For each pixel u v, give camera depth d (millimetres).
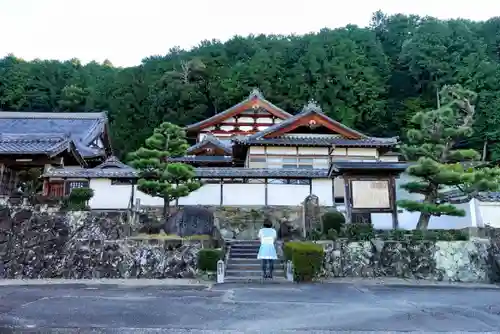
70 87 57906
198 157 31203
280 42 66875
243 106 39312
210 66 58719
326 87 54250
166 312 6250
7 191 17109
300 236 17609
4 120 36750
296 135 27484
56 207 14359
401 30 71188
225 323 5531
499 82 48125
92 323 5438
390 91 59375
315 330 5191
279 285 10273
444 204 14133
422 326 5496
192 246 13172
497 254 13047
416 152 16203
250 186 21062
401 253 13266
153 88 54875
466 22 66375
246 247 14273
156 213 19297
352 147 26047
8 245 13203
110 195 20562
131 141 50594
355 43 63969
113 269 12773
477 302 7723
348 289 9516
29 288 9625
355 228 13820
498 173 13547
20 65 61031
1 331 5012
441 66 53844
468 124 17750
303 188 21156
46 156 17188
